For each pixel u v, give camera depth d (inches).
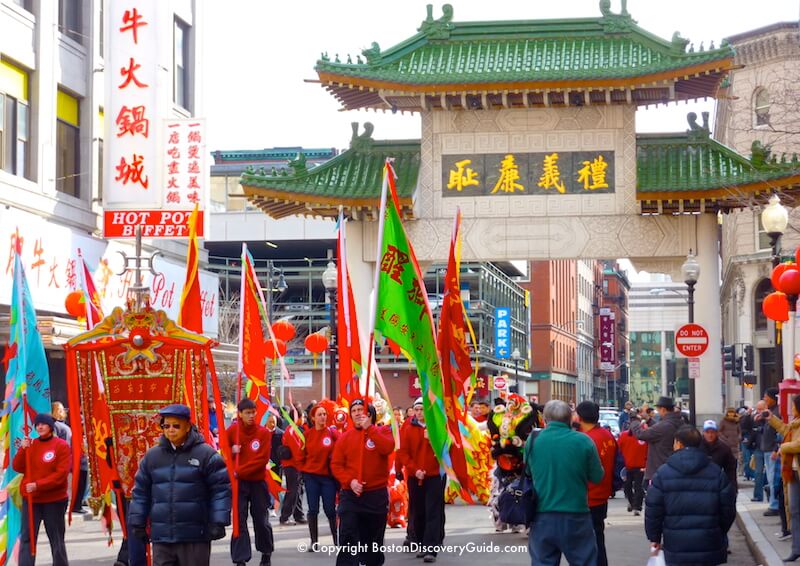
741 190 1090.7
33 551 539.5
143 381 537.3
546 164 1145.4
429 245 1154.0
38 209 1096.2
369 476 533.3
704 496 414.6
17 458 537.6
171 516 417.1
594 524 519.2
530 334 3513.8
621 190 1136.2
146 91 1129.4
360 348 697.6
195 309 558.3
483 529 816.9
